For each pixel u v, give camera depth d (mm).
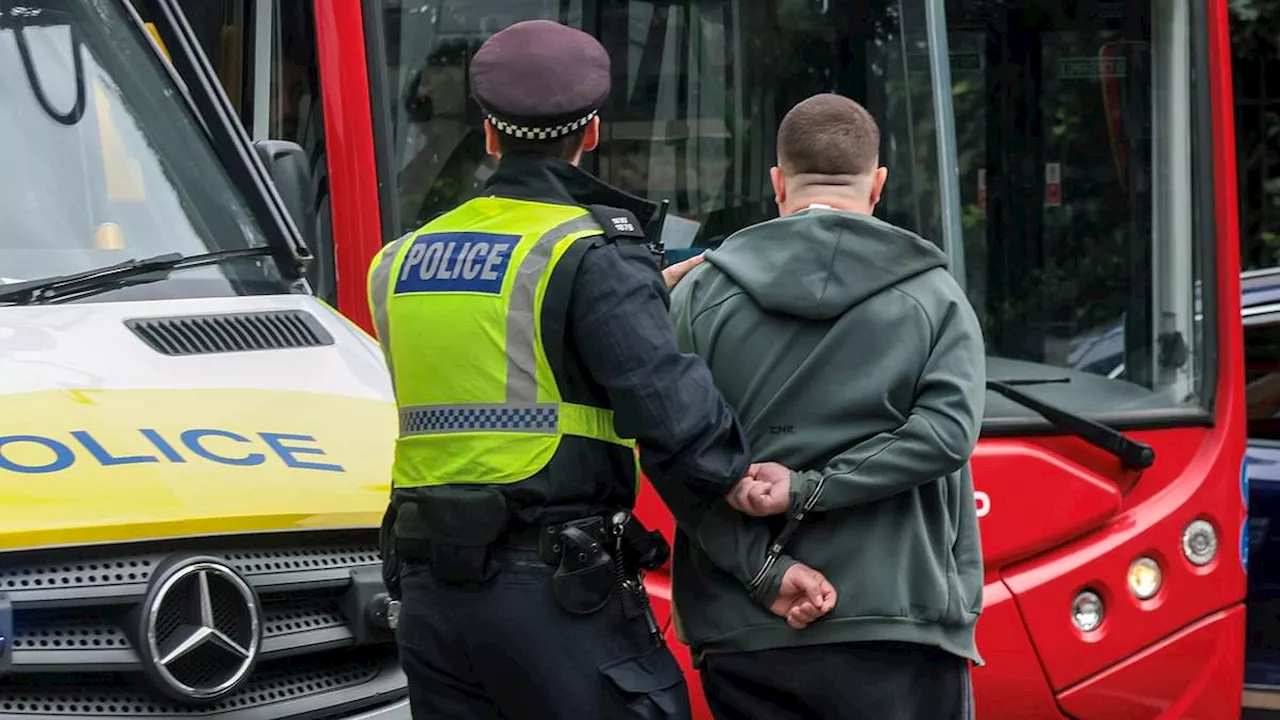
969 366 7621
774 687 7719
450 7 12289
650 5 12492
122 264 9125
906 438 7488
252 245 9750
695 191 12523
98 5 10047
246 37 12641
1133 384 12469
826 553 7605
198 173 9836
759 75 12570
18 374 8047
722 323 7832
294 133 12312
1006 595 11461
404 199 12148
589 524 7379
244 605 7637
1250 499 14266
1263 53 19484
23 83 9492
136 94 9852
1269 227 19312
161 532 7535
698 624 7895
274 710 7785
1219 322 12289
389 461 8555
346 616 8125
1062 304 12641
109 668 7363
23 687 7285
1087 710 11602
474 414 7387
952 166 12516
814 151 7984
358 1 12070
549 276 7332
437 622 7457
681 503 7734
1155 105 12680
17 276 8891
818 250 7676
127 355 8492
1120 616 11648
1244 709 14156
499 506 7270
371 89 12055
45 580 7316
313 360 9086
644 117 12492
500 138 7746
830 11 12586
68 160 9422
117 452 7754
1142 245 12617
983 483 11484
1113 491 11633
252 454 8102
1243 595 12148
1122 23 12695
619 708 7375
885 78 12555
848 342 7633
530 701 7371
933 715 7770
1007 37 12641
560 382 7379
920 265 7691
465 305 7422
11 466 7461
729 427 7406
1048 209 12688
